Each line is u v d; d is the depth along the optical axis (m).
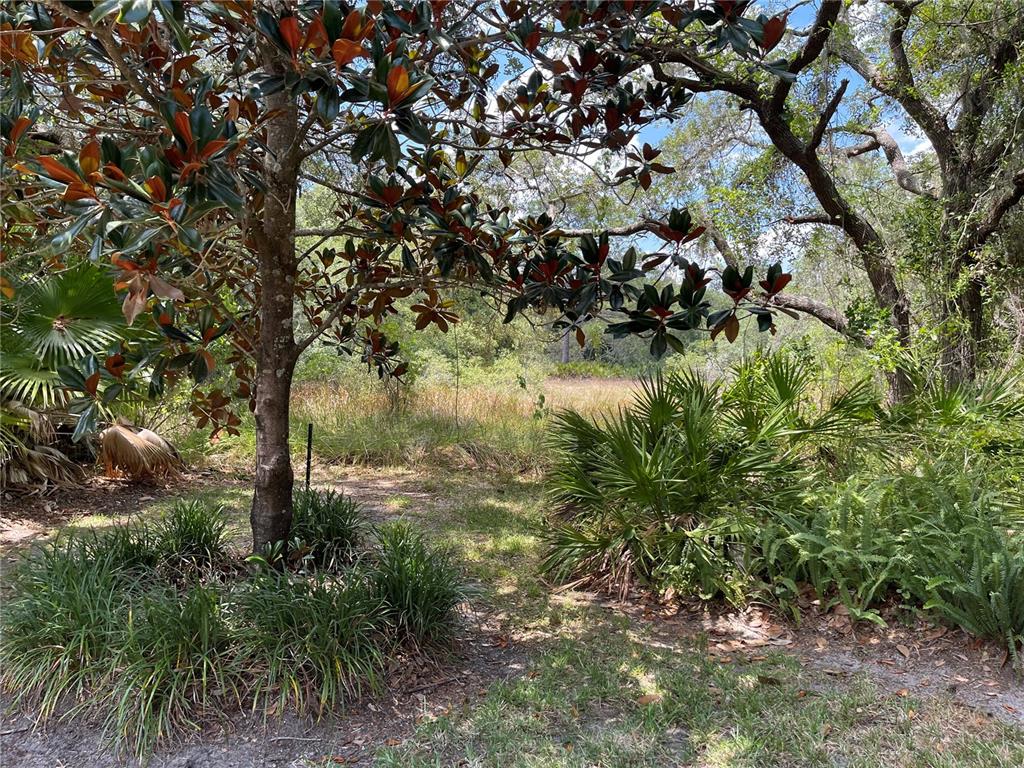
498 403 11.66
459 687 3.39
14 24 2.92
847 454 5.42
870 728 3.04
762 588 4.28
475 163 3.98
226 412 4.56
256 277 4.29
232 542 4.90
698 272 3.11
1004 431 5.72
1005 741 2.91
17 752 2.83
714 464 4.90
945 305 7.96
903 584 3.99
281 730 2.96
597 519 5.03
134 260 2.57
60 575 3.53
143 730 2.82
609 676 3.52
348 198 4.53
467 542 5.76
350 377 12.30
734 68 7.59
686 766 2.79
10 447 6.29
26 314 5.45
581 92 3.46
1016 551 3.88
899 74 8.45
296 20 2.38
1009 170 7.63
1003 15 7.60
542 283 3.47
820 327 10.05
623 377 25.06
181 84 3.10
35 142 3.31
